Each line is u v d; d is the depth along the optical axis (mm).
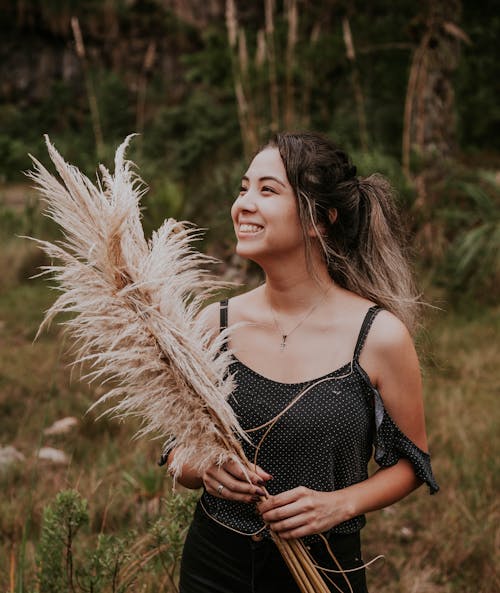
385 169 9445
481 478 4750
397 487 2078
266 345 2115
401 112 13820
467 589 3676
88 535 3836
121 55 28484
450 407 5840
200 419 1898
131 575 2861
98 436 5270
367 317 2084
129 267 1851
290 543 1967
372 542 4176
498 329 8414
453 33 10367
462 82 14578
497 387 6551
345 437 2020
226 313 2213
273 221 2062
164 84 27641
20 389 6219
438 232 10117
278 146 2117
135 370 1864
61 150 18641
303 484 2027
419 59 10586
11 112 27641
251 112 10227
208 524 2137
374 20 14156
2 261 10609
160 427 2004
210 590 2117
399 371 2057
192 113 17547
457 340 7898
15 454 4969
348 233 2199
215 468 1994
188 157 16141
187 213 9852
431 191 10320
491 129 18250
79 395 6020
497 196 10594
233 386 2014
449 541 4043
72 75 28750
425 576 3711
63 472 4652
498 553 3906
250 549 2059
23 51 29297
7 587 3203
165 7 29078
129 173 1902
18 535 3844
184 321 1913
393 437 2082
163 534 2881
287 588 2062
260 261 2113
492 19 13602
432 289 9734
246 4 23219
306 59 12711
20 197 16641
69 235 1864
